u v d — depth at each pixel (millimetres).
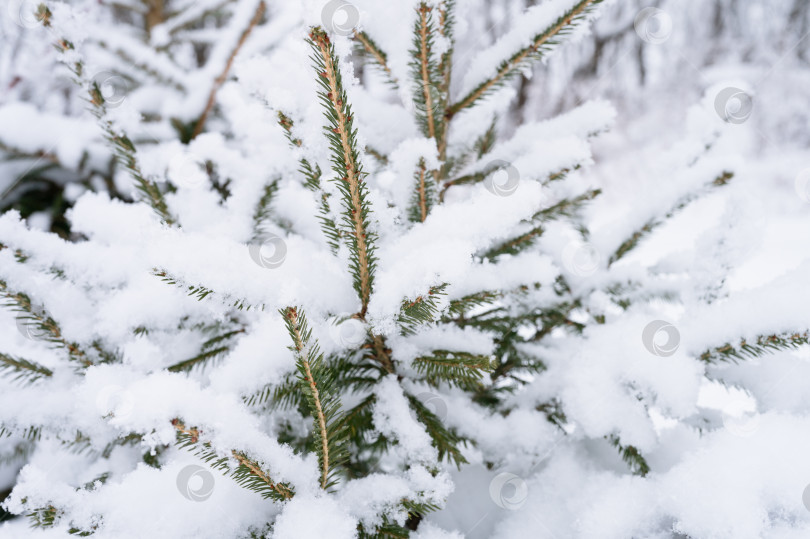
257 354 788
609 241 1023
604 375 859
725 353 833
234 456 704
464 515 893
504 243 947
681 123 4117
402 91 875
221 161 1014
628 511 790
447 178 989
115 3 1979
